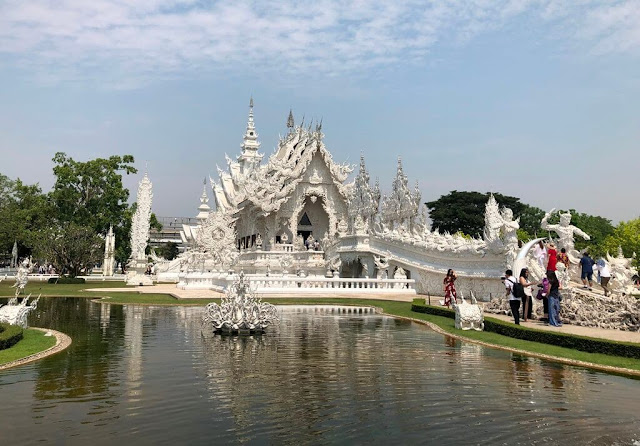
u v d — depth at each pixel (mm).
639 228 56719
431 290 38156
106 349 15469
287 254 52688
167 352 15055
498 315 23750
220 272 50531
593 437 8469
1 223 68688
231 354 14844
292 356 14641
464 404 10125
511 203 87500
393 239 43156
